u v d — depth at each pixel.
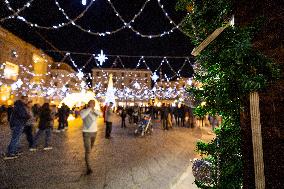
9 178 6.28
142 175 6.82
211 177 3.56
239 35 2.57
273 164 2.35
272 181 2.34
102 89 82.75
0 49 33.19
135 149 11.09
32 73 39.56
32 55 43.06
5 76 34.47
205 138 14.60
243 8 2.85
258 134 2.49
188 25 3.77
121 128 21.81
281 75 2.34
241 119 2.82
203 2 3.33
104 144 12.50
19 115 8.79
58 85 61.72
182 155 9.73
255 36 2.66
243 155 2.76
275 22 2.43
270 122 2.42
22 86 39.06
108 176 6.70
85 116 7.19
